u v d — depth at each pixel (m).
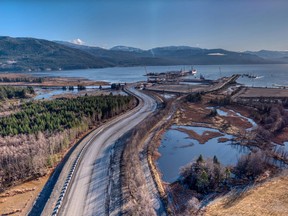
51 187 51.69
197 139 84.88
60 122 85.62
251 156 61.78
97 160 62.97
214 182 54.25
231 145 80.00
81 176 55.00
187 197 50.00
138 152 69.75
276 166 63.84
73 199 46.84
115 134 82.44
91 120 94.00
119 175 55.38
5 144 68.12
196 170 56.25
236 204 47.25
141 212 42.66
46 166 60.09
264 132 86.38
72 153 66.81
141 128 84.44
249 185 54.69
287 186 53.72
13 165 56.75
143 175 57.25
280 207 45.81
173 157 70.81
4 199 48.38
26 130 77.62
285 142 81.94
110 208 44.34
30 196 49.25
